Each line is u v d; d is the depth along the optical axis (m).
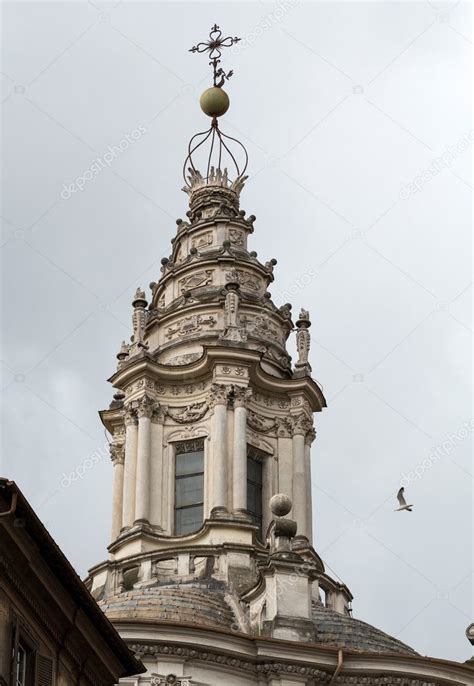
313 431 90.50
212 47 100.75
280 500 78.06
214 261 94.06
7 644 49.84
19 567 50.78
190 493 87.06
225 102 99.81
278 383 89.81
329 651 73.62
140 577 82.94
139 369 88.94
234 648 73.06
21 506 49.44
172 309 92.62
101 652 56.12
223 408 87.31
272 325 93.38
